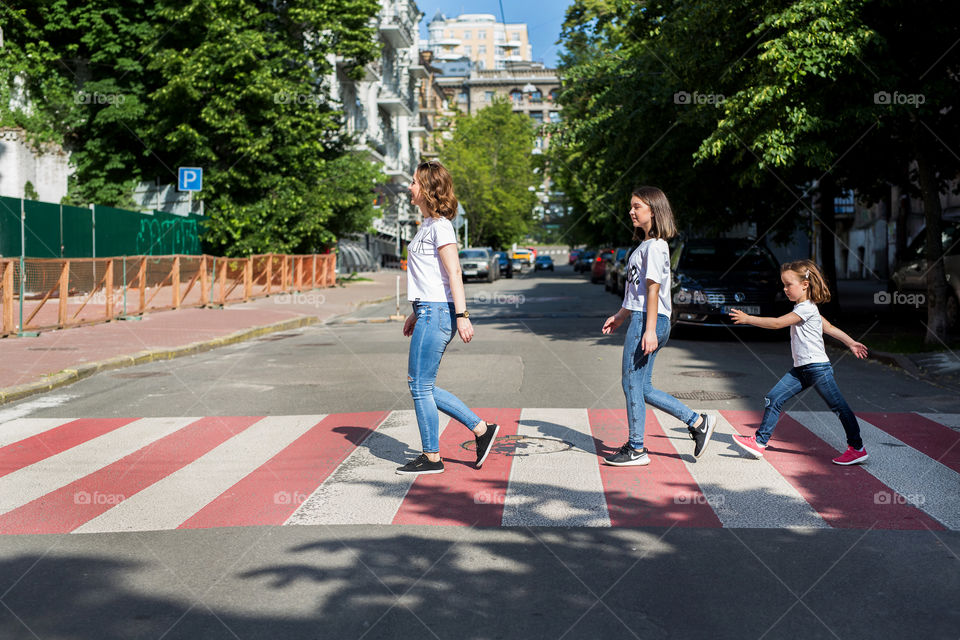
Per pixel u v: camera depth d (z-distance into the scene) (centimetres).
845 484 541
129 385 1011
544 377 1021
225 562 412
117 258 1805
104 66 3291
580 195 4944
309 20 3170
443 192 562
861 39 1114
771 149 1189
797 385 598
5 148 3064
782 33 1211
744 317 602
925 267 1567
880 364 1123
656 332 582
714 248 1628
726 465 593
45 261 1539
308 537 447
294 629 336
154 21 3200
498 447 655
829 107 1204
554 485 544
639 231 593
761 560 409
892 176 1648
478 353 1266
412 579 387
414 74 6925
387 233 6219
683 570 396
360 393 923
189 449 663
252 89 2950
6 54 3080
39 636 332
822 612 350
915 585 377
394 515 484
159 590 378
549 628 336
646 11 1841
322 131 3350
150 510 500
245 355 1318
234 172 3116
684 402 848
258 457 633
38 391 949
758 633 331
